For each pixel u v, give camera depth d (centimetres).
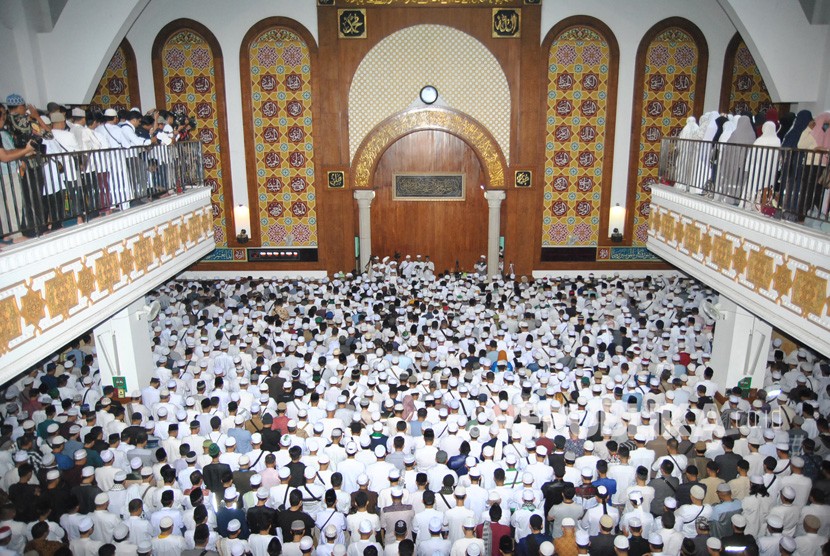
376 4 1426
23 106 624
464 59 1455
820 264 621
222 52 1441
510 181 1511
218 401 832
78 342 1092
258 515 584
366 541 582
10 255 575
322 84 1455
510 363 932
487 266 1580
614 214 1545
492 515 589
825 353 619
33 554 554
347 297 1310
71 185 704
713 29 1438
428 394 834
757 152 758
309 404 823
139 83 1445
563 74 1470
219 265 1565
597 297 1320
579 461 698
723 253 829
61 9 927
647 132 1498
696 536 588
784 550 550
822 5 913
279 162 1512
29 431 791
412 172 1588
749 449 724
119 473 658
